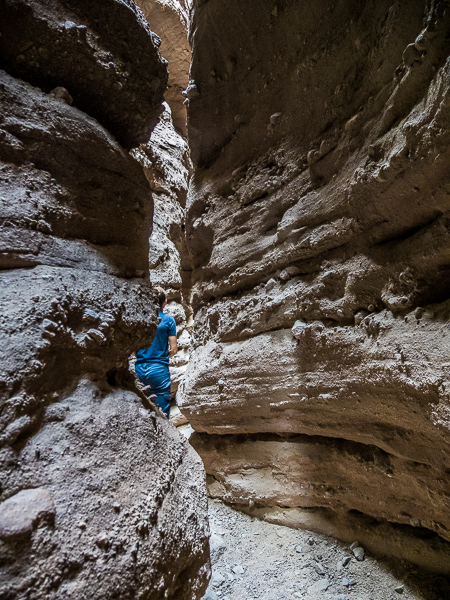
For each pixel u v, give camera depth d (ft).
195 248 11.46
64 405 3.52
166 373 11.82
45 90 4.58
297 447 8.36
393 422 6.12
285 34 8.05
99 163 4.78
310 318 7.41
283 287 8.20
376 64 6.14
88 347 3.92
